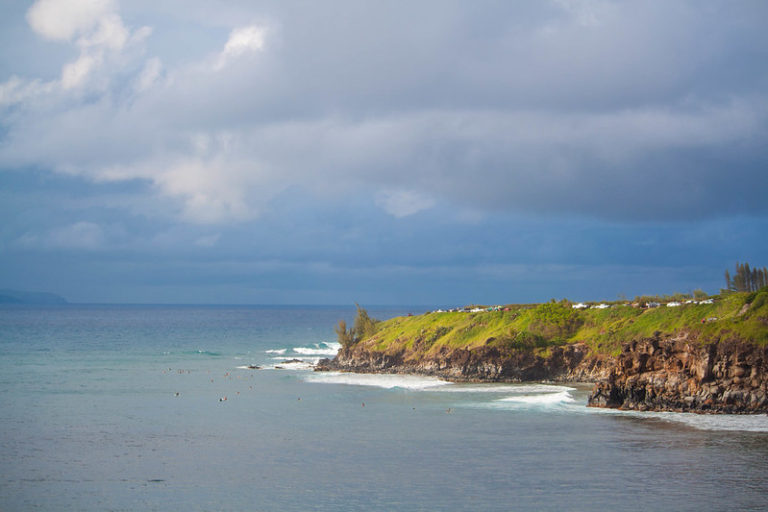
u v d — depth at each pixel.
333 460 80.00
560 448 84.06
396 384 142.50
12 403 118.88
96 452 84.06
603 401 112.06
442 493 67.50
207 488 69.75
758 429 91.62
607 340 146.12
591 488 68.25
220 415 107.94
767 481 69.69
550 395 124.50
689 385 105.50
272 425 100.12
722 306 133.00
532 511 62.19
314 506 64.25
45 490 69.38
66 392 131.62
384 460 79.88
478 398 123.06
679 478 71.06
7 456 82.06
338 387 138.88
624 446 84.44
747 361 102.19
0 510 63.78
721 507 62.41
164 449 85.62
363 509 63.41
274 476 73.81
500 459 79.56
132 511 63.44
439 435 92.38
